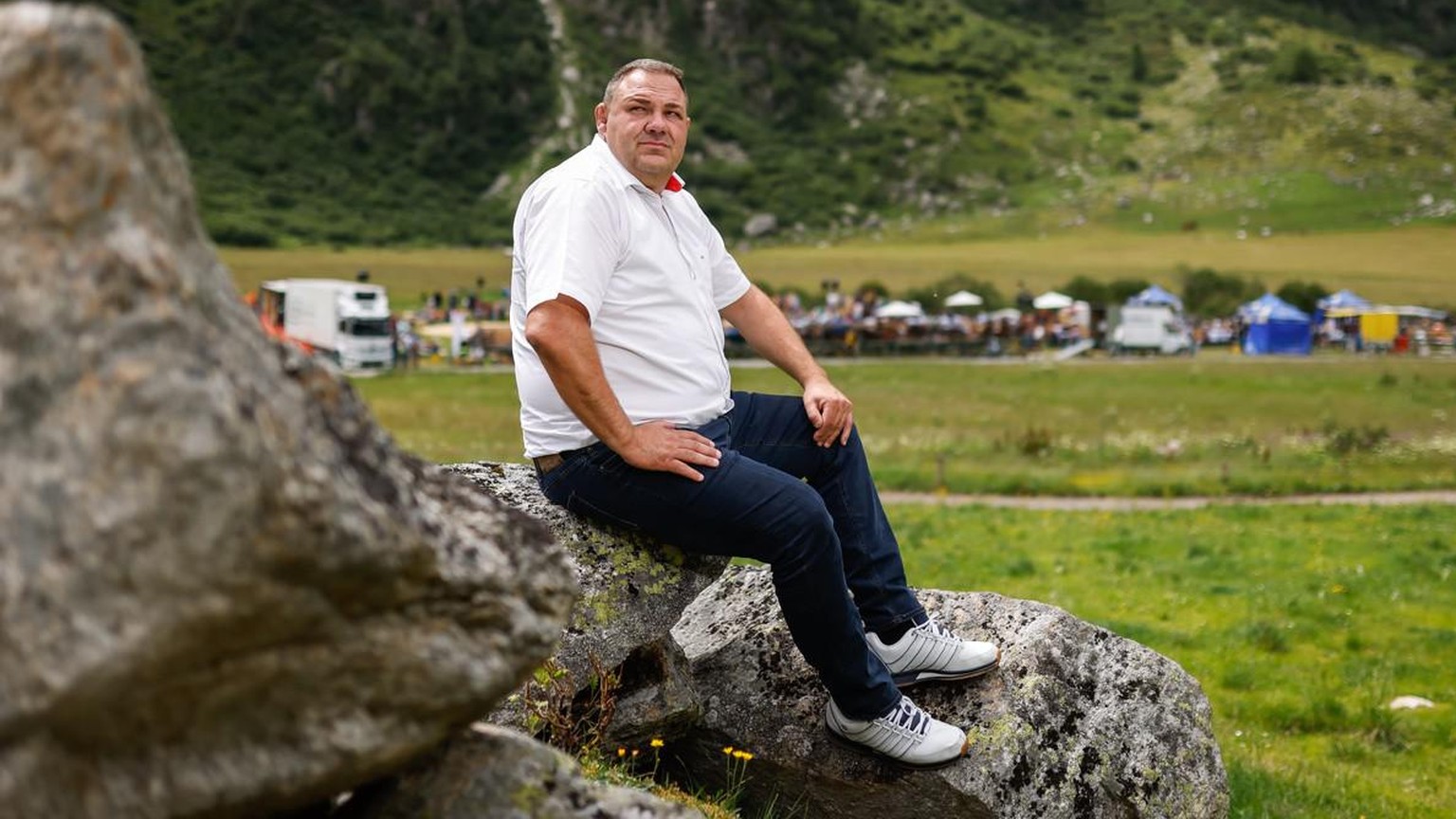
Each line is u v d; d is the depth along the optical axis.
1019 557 16.52
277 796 2.20
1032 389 47.69
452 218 198.75
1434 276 128.25
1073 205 193.12
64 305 1.87
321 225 186.38
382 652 2.26
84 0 2.01
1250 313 78.00
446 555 2.37
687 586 4.74
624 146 4.42
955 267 133.25
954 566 15.88
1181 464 26.88
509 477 4.90
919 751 4.63
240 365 2.03
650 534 4.70
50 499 1.83
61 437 1.84
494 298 98.75
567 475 4.50
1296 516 20.41
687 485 4.31
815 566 4.31
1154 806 4.99
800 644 4.50
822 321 66.81
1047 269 130.12
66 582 1.82
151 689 1.95
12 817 1.89
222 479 1.88
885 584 4.79
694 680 5.24
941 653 4.84
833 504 4.79
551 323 4.16
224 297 2.14
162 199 2.03
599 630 4.55
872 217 198.12
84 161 1.92
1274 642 12.10
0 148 1.90
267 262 139.88
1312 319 83.00
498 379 50.53
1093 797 4.86
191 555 1.87
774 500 4.28
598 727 4.45
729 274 4.96
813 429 4.78
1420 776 8.40
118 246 1.92
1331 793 7.64
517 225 4.59
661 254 4.46
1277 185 193.50
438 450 26.92
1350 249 151.62
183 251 2.05
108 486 1.84
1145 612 13.48
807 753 4.94
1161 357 67.31
